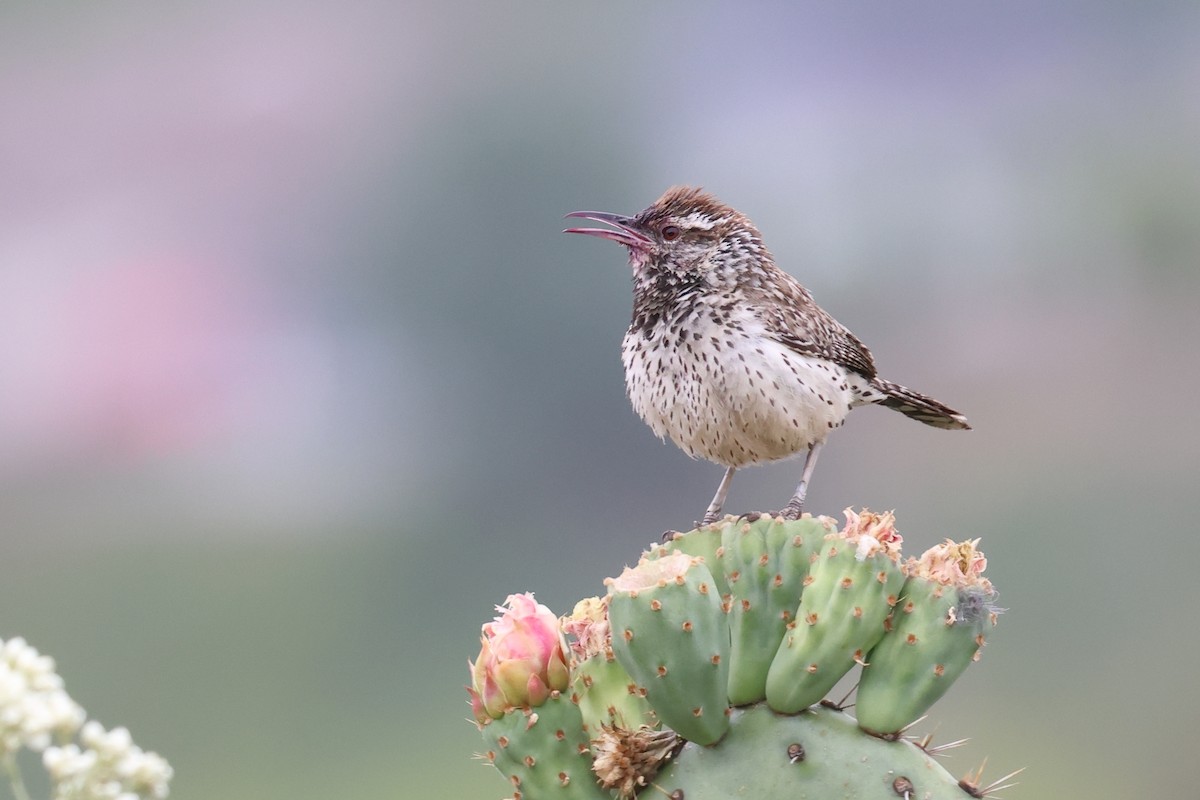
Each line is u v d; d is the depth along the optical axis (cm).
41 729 724
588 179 2320
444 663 1744
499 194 2291
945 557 739
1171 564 1717
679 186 786
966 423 793
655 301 778
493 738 738
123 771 725
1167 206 2214
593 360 2106
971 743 1500
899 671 737
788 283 780
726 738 738
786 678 737
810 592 738
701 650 735
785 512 754
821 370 776
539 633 738
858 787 736
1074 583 1708
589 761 738
